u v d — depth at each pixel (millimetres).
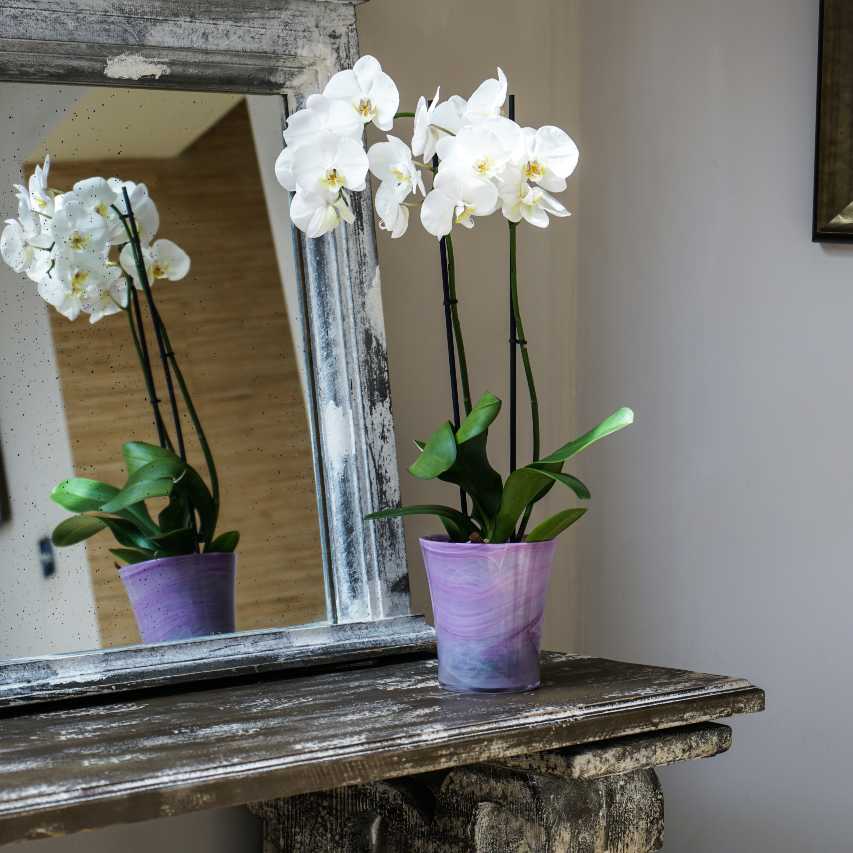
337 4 1191
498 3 1509
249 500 1145
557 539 1635
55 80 1074
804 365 1606
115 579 1066
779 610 1607
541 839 938
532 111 1556
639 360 1642
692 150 1618
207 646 1088
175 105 1136
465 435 1008
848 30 1562
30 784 741
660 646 1654
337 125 1023
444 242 1061
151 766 778
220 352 1146
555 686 1019
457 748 848
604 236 1631
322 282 1197
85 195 1090
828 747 1583
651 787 1006
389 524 1205
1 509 1019
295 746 821
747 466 1611
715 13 1608
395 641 1170
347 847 1089
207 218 1148
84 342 1080
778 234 1609
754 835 1623
